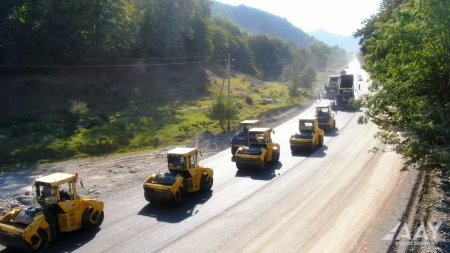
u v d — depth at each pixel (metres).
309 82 78.62
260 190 20.66
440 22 11.51
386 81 14.77
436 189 19.25
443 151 11.09
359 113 49.56
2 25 45.38
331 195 19.33
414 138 12.57
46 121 39.19
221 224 16.06
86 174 25.59
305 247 13.72
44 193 14.57
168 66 70.50
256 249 13.68
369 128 38.88
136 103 51.31
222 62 94.44
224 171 25.00
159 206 18.56
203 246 14.05
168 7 71.75
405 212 16.41
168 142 36.78
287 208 17.69
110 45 54.34
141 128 39.38
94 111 45.03
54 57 50.59
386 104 14.47
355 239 14.16
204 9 87.88
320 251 13.38
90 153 32.66
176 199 18.28
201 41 86.00
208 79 74.69
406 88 13.56
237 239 14.55
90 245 14.32
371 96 15.04
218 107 40.47
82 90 49.44
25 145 31.70
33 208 14.11
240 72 95.94
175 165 19.75
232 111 40.69
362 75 116.69
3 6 45.69
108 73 56.97
